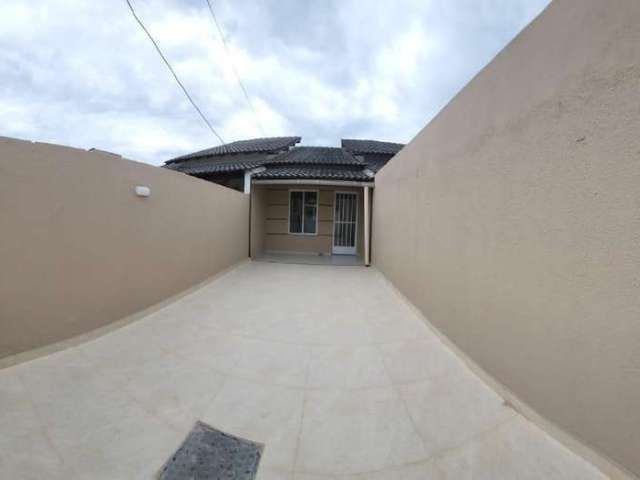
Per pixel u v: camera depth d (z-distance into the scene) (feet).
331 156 34.55
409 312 13.83
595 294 4.92
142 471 5.29
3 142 7.79
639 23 4.23
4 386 7.23
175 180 14.67
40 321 8.67
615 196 4.59
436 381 8.12
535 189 6.23
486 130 8.06
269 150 34.65
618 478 4.59
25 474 5.11
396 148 37.37
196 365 8.81
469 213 8.91
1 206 7.79
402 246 16.10
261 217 30.66
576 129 5.24
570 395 5.41
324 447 5.92
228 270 21.95
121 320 11.35
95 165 10.19
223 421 6.58
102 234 10.51
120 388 7.55
